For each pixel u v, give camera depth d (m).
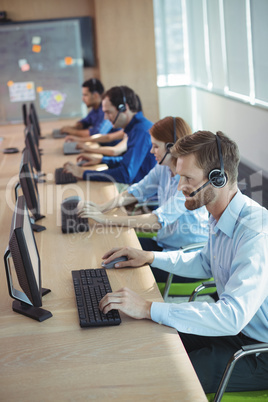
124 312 1.52
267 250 1.49
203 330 1.46
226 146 1.53
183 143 1.55
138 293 1.71
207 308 1.46
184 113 8.56
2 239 2.28
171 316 1.49
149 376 1.27
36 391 1.23
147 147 3.20
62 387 1.24
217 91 7.07
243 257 1.50
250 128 5.80
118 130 4.59
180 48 8.36
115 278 1.83
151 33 6.87
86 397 1.20
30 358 1.37
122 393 1.21
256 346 1.43
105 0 6.72
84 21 6.97
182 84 8.41
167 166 2.53
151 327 1.49
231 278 1.49
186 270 1.92
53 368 1.32
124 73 6.98
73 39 6.36
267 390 1.62
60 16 7.00
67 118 6.39
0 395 1.22
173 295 2.26
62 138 4.71
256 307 1.46
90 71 7.25
